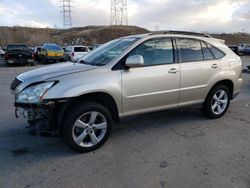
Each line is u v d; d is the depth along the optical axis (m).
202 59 4.81
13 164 3.37
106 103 3.88
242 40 76.00
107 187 2.87
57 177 3.07
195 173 3.14
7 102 6.56
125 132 4.48
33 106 3.39
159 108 4.40
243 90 8.47
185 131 4.54
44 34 84.44
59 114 3.46
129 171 3.20
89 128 3.69
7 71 14.69
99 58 4.20
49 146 3.90
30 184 2.93
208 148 3.85
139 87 4.01
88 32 78.75
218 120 5.14
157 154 3.65
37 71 3.94
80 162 3.43
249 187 2.87
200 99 4.89
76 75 3.57
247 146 3.92
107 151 3.75
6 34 73.62
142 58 3.77
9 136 4.26
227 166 3.31
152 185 2.90
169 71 4.29
